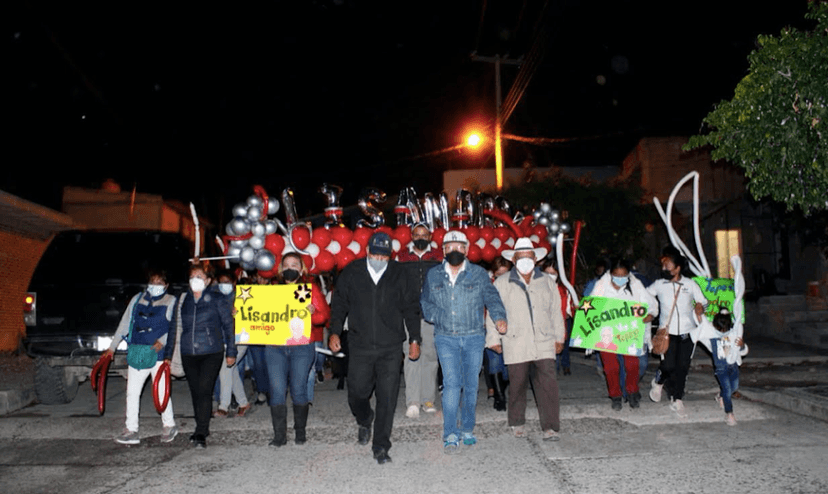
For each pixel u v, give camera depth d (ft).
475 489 17.75
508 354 22.59
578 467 19.39
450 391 21.11
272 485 18.63
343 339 33.63
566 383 34.47
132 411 23.57
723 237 67.26
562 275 29.50
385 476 19.13
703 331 24.21
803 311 53.01
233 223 27.14
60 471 20.59
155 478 19.61
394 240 30.58
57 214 46.52
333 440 23.50
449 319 21.22
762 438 22.06
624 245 63.00
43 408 29.68
